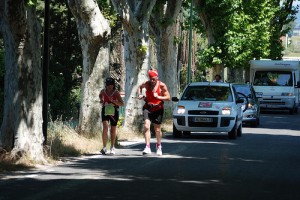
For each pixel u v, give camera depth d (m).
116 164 18.48
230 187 14.38
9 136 18.48
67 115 40.66
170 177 15.81
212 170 17.39
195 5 55.22
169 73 42.03
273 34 75.06
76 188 13.85
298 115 55.59
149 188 13.98
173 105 42.56
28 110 18.50
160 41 41.44
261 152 23.05
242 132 34.66
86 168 17.48
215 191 13.75
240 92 40.66
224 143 26.75
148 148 21.48
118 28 47.84
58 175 15.93
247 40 57.03
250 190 14.02
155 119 21.33
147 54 31.38
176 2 40.66
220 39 56.00
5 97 18.66
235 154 22.03
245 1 58.19
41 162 18.33
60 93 40.41
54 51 41.97
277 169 18.03
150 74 21.27
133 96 31.27
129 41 31.31
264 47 65.00
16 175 15.88
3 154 18.08
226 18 55.34
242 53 57.03
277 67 57.03
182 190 13.79
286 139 30.08
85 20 26.08
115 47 52.44
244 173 16.95
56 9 41.75
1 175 15.85
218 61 56.03
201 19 56.25
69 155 20.77
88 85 26.52
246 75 75.75
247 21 57.09
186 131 30.36
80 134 26.08
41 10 40.59
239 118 30.67
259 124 42.41
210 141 27.70
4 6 18.17
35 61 18.72
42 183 14.52
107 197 12.76
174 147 24.38
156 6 38.06
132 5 31.33
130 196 12.91
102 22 26.19
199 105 29.22
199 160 19.81
